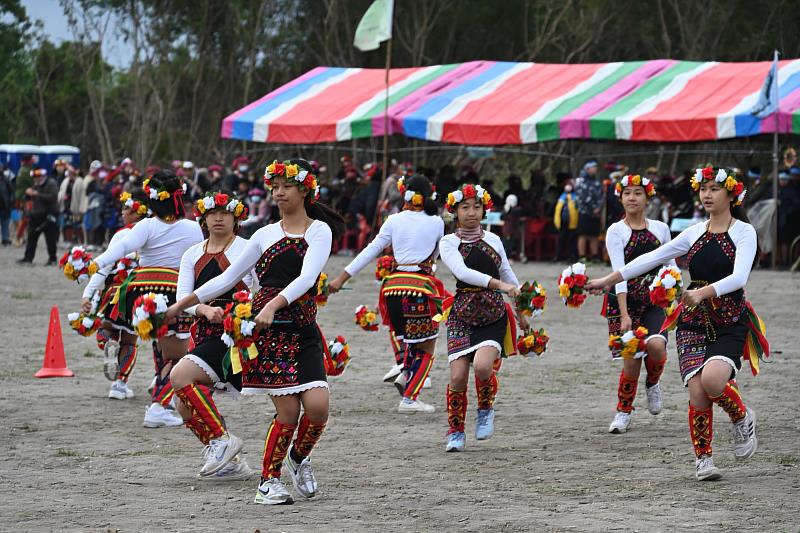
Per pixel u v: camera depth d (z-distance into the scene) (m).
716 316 11.18
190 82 91.56
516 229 41.91
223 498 10.59
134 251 14.54
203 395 11.09
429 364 15.35
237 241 11.90
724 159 64.00
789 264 37.53
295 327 10.19
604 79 41.69
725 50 82.69
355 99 44.94
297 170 10.21
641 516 9.85
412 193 15.41
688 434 13.60
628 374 13.68
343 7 86.50
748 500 10.42
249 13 88.50
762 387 16.70
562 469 11.80
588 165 39.34
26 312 26.77
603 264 38.84
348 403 15.88
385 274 15.99
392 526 9.56
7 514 9.92
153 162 87.62
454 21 87.25
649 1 84.12
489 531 9.41
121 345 16.16
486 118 40.28
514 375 18.19
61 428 14.01
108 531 9.35
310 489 10.52
